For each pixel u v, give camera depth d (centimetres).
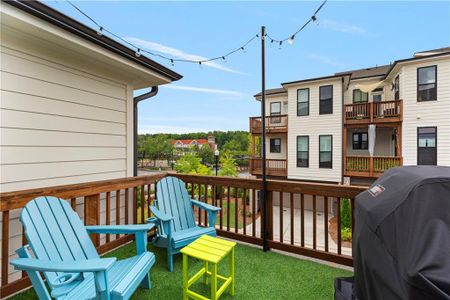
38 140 238
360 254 137
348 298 149
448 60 771
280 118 1162
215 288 174
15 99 221
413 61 810
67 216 189
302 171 1033
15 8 179
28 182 230
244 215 315
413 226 109
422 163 817
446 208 111
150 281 219
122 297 139
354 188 239
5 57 213
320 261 258
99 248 273
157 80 348
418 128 820
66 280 161
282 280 221
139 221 401
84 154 285
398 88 899
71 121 270
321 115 991
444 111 782
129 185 303
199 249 192
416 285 91
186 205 300
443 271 89
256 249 291
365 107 929
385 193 140
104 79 311
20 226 221
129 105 348
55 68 253
